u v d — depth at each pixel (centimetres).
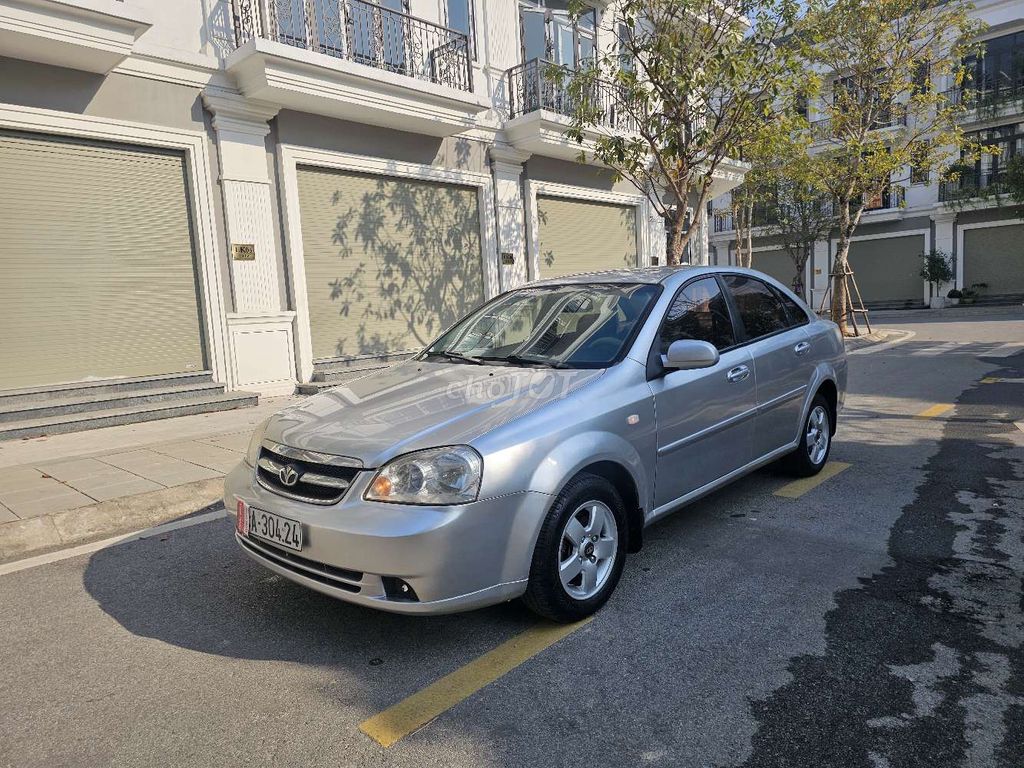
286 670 272
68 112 778
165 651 289
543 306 408
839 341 530
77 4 700
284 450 294
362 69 941
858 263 3039
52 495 490
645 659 269
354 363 1055
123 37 742
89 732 235
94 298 821
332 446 279
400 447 267
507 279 1278
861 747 213
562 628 296
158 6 837
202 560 392
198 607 331
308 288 1014
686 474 362
